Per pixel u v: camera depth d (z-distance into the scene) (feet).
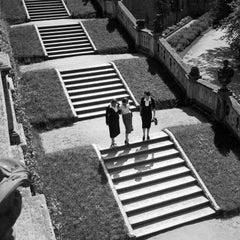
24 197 15.38
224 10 99.40
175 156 45.68
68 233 33.88
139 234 36.22
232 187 42.04
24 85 58.18
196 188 41.96
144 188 41.22
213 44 104.37
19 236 11.28
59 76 61.00
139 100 57.98
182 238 36.52
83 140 47.80
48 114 52.47
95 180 39.68
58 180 38.73
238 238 36.40
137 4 122.52
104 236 34.30
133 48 76.59
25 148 34.35
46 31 78.18
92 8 92.43
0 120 20.24
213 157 45.47
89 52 73.87
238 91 71.82
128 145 45.70
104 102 57.93
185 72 59.36
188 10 146.92
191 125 50.70
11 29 77.36
